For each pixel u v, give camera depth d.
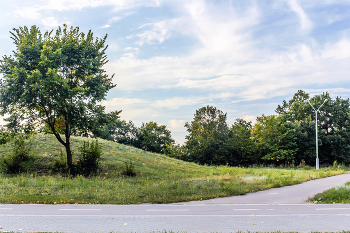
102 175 22.22
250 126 75.25
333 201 11.14
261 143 56.41
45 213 8.43
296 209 9.53
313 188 15.38
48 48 20.06
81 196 11.39
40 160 23.78
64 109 20.05
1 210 8.80
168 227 6.91
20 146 23.45
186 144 62.62
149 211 9.02
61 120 22.16
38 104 20.45
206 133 60.81
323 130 52.03
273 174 23.92
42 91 18.72
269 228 6.84
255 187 14.69
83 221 7.45
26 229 6.54
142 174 23.97
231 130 62.84
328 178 21.95
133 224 7.18
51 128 22.03
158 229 6.71
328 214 8.61
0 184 14.48
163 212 8.87
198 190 13.42
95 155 22.80
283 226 7.06
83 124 21.33
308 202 11.15
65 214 8.34
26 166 22.12
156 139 88.81
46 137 32.81
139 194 12.16
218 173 27.59
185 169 30.70
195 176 23.94
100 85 22.36
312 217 8.16
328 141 52.78
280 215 8.45
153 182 18.62
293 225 7.17
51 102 19.98
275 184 16.03
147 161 31.69
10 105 20.73
